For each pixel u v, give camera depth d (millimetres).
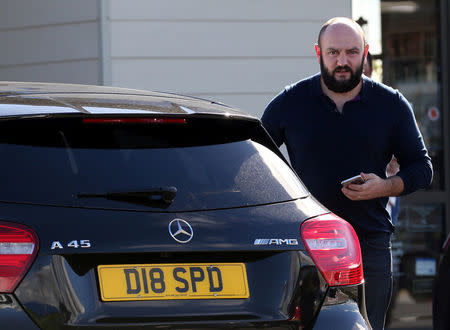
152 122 10062
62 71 22594
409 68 25453
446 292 16672
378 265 14664
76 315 9078
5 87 11133
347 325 10156
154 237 9367
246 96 22594
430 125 25453
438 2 25375
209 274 9578
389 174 17500
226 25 22453
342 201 14492
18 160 9391
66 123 9750
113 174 9586
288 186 10516
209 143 10383
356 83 14242
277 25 22719
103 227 9258
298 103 14602
